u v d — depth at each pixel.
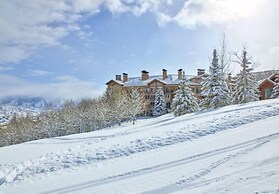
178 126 16.75
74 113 56.84
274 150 8.59
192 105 37.75
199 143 11.70
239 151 9.23
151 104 68.44
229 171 7.31
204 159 8.98
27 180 9.35
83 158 11.46
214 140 11.82
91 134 23.83
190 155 9.80
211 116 19.38
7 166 11.74
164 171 8.32
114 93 60.84
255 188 5.74
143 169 8.89
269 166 7.05
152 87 68.94
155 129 17.55
